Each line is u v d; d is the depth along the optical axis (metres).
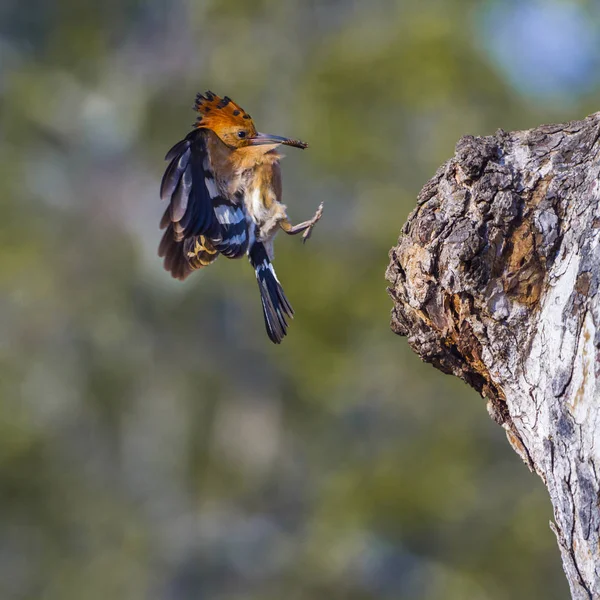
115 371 19.17
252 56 19.41
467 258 5.25
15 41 21.52
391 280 5.68
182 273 6.81
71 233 20.19
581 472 4.79
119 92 21.09
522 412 5.23
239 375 18.88
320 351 16.06
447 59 16.78
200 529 18.30
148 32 21.47
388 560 16.27
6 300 19.22
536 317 5.18
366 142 16.69
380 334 16.20
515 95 17.33
